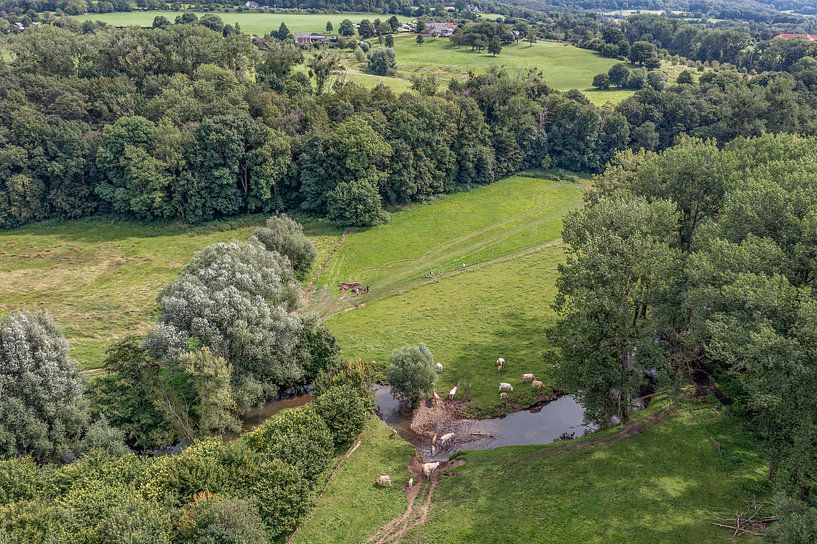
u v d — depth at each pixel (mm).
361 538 37406
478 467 43719
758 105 110250
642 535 35281
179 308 49562
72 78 105625
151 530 32312
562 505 38406
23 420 40688
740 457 41250
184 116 100562
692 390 49719
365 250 89312
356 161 97625
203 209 96688
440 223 99250
